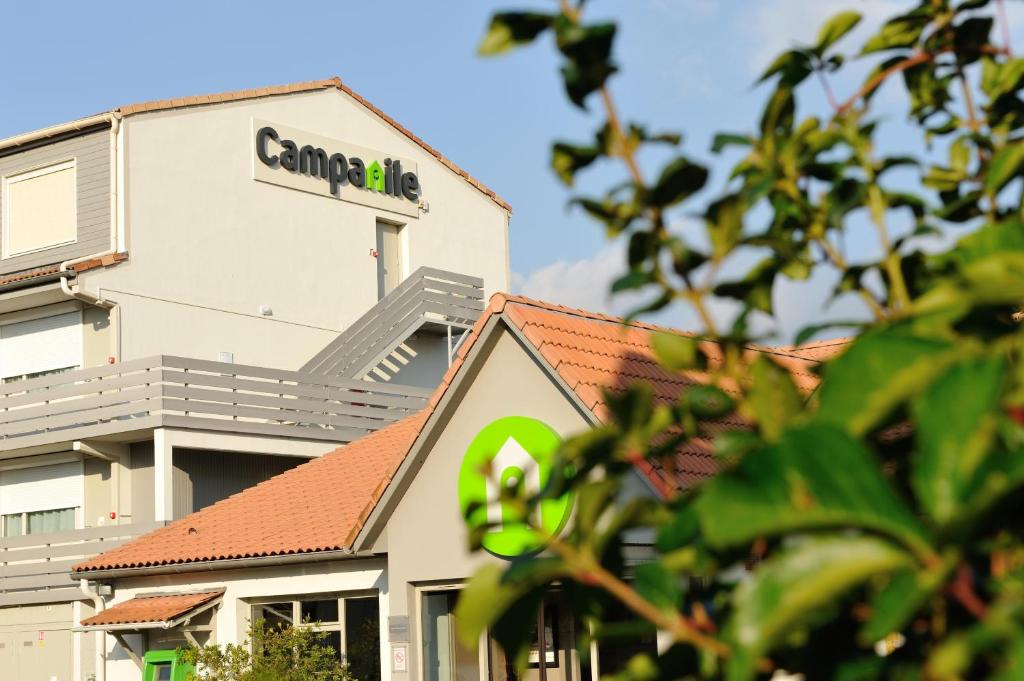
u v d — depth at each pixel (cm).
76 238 3306
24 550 3055
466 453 1731
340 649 2119
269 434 3169
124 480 3148
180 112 3441
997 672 156
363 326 3584
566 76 207
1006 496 158
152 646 2520
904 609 158
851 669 180
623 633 216
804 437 164
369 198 3975
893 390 178
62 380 3111
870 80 280
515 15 204
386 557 2053
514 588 212
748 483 167
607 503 226
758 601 165
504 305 1661
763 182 222
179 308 3347
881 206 249
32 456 3281
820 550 164
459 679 1786
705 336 229
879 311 253
